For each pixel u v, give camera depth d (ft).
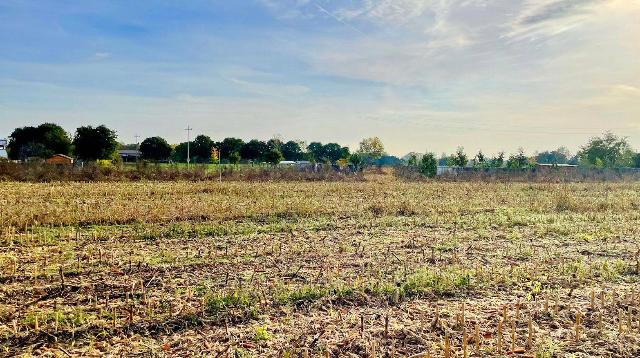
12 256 37.88
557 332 23.58
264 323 24.21
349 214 62.64
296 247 42.24
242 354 20.57
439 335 23.03
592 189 116.47
